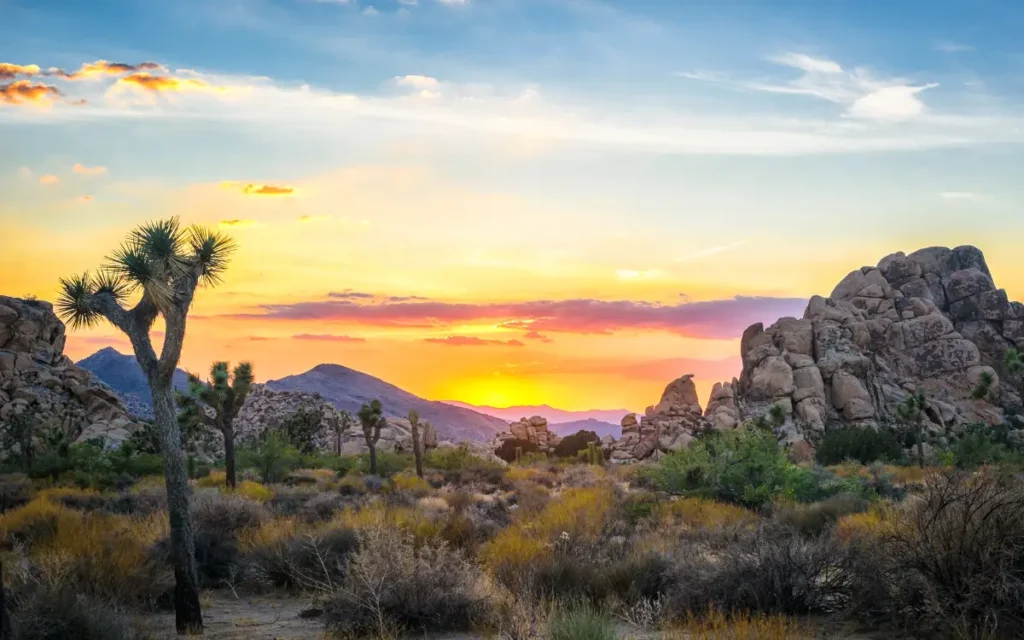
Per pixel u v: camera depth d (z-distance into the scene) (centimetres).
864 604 937
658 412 10412
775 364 9900
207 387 3259
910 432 7925
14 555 1323
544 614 948
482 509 2286
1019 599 812
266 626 1088
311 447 7469
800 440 7556
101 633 895
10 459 5162
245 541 1555
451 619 1033
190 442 5775
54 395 8288
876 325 11506
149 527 1662
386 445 8431
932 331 11444
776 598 988
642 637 916
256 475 4316
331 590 1117
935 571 881
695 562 1101
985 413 10581
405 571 1063
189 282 1094
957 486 936
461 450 6706
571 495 2738
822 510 1864
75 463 4366
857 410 9538
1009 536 852
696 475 2569
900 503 1688
